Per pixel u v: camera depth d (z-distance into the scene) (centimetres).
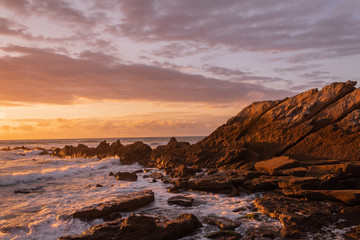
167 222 715
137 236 635
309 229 713
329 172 1100
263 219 813
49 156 3634
